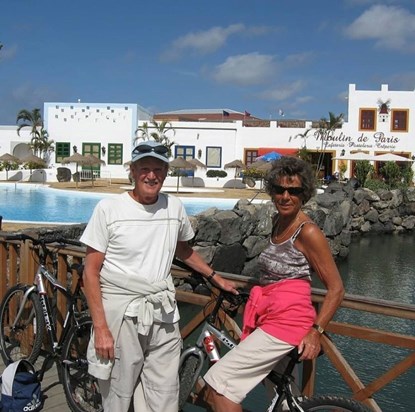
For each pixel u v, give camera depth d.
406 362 2.94
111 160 39.06
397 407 5.65
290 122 39.38
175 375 3.11
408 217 24.45
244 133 38.56
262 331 2.68
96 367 2.97
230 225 12.88
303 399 2.71
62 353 3.85
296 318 2.65
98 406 3.68
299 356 2.62
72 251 4.48
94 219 2.93
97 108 38.78
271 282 2.77
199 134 38.66
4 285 5.32
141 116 40.62
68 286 4.67
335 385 5.68
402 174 32.84
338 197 19.23
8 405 3.77
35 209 22.12
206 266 3.27
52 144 39.09
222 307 3.42
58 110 39.03
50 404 4.01
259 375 2.70
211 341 3.14
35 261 4.81
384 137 37.78
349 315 9.16
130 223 2.92
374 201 23.50
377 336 3.01
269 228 13.68
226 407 2.68
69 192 28.27
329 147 38.12
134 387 3.11
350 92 37.88
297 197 2.67
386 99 37.62
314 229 2.62
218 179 36.16
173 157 38.81
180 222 3.14
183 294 3.87
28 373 3.95
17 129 40.28
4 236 5.12
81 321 3.80
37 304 4.21
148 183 2.91
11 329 4.67
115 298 2.92
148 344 3.06
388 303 2.94
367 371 6.39
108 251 2.95
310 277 2.73
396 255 17.72
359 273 14.46
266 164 31.39
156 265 2.97
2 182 34.12
